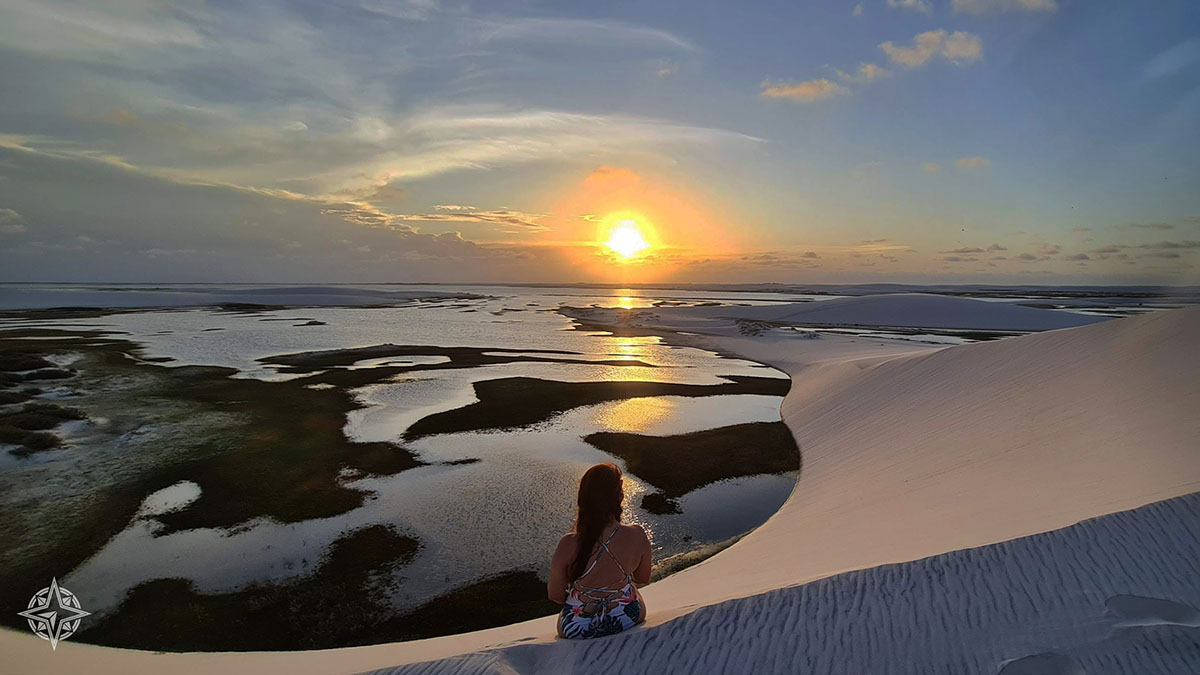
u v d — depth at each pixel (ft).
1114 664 9.74
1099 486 21.42
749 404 72.23
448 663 10.62
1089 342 46.44
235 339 142.51
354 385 82.69
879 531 25.30
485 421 62.59
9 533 35.32
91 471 45.91
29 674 21.07
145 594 28.73
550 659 10.73
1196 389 29.43
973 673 9.89
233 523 36.81
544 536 35.01
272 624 26.30
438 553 32.96
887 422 49.70
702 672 10.11
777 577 20.26
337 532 35.58
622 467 47.62
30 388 76.69
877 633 11.03
